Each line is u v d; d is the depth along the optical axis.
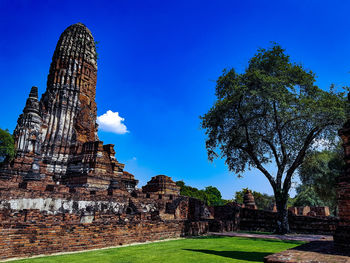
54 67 36.78
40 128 29.33
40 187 17.22
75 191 18.67
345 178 6.83
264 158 23.39
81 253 9.25
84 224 10.16
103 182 27.67
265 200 67.25
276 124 20.23
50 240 9.01
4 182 18.84
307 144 19.55
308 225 22.16
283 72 20.53
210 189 80.19
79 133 34.22
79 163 30.00
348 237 6.20
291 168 20.00
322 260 4.95
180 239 14.37
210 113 21.78
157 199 23.81
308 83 20.03
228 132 21.48
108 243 10.91
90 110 37.19
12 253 7.99
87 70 37.94
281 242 14.02
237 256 8.70
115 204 20.25
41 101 33.72
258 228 24.53
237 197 70.44
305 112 18.06
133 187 32.81
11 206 14.46
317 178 32.72
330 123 18.28
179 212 23.66
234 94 20.44
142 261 7.75
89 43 39.50
